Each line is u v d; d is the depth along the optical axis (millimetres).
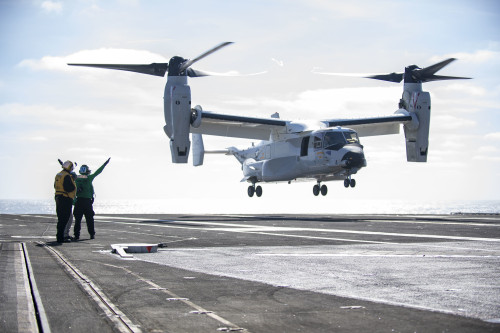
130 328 5582
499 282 8609
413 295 7512
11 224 24141
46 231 19797
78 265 10383
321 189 42156
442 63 35875
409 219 29391
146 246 12969
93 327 5605
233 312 6430
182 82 33219
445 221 26547
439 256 12023
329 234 18375
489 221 26438
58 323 5742
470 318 6059
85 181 16609
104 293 7523
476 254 12375
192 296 7410
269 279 8938
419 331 5488
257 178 44188
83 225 23562
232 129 39438
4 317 5949
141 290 7805
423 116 37844
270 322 5930
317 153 36344
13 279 8445
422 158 38281
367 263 10922
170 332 5500
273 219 30078
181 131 32750
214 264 10820
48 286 7902
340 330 5566
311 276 9258
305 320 6016
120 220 28625
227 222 26484
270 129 40438
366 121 38969
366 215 36062
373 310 6527
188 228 21781
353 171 35344
